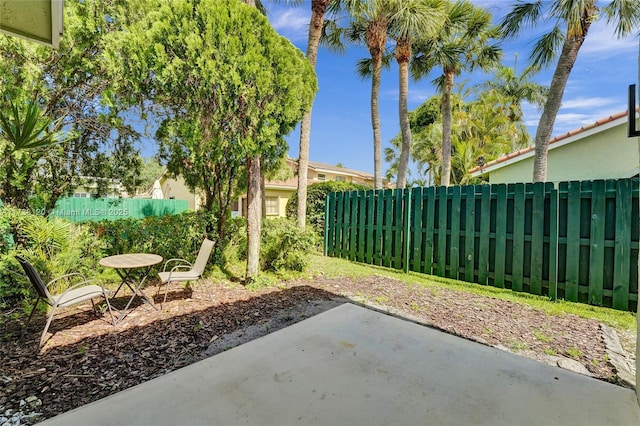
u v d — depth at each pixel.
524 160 8.28
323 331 1.87
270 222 6.52
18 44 3.66
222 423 1.08
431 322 3.41
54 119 4.61
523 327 3.27
